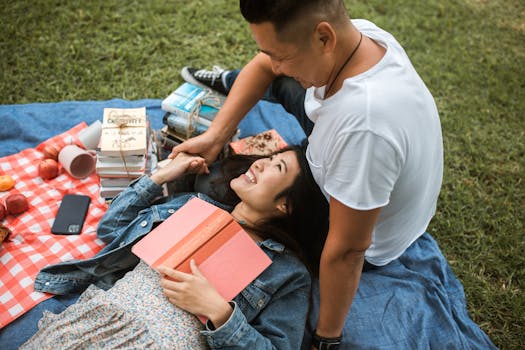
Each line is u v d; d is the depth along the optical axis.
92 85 3.22
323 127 1.47
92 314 1.66
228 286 1.75
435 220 2.80
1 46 3.32
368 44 1.42
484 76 3.81
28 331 1.90
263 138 2.51
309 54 1.32
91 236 2.21
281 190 1.88
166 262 1.74
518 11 4.50
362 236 1.45
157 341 1.61
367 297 2.15
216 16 3.88
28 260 2.07
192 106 2.46
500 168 3.15
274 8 1.20
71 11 3.64
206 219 1.85
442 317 2.12
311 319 2.05
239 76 2.30
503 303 2.46
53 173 2.44
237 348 1.65
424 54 3.91
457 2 4.47
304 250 2.03
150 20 3.70
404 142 1.34
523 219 2.87
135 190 2.11
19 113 2.76
